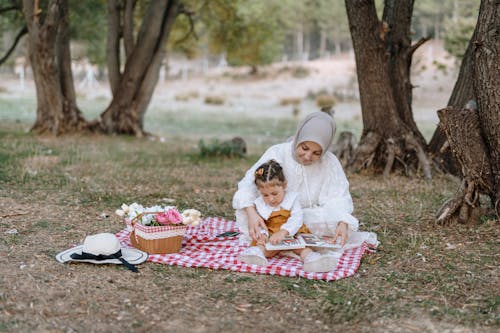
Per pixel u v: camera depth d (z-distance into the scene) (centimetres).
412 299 433
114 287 442
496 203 625
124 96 1608
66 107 1529
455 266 504
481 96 621
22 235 572
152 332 371
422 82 3450
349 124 2450
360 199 793
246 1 1797
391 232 620
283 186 517
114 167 1005
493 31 607
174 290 442
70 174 916
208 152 1238
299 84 4759
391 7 998
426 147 1002
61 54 1520
